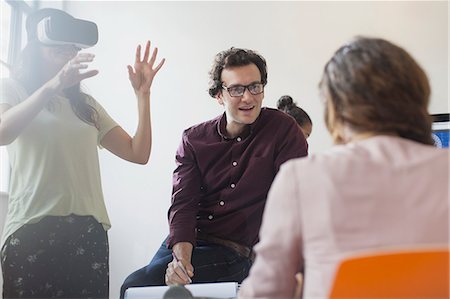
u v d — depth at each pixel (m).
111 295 3.13
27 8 3.21
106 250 1.58
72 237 1.48
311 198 0.77
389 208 0.74
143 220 3.21
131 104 3.35
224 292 1.25
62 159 1.50
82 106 1.60
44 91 1.38
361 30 3.24
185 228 1.92
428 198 0.74
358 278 0.69
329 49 3.26
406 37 3.18
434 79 3.11
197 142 2.01
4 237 1.44
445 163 0.76
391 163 0.77
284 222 0.79
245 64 1.87
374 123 0.82
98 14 3.46
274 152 1.94
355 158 0.78
